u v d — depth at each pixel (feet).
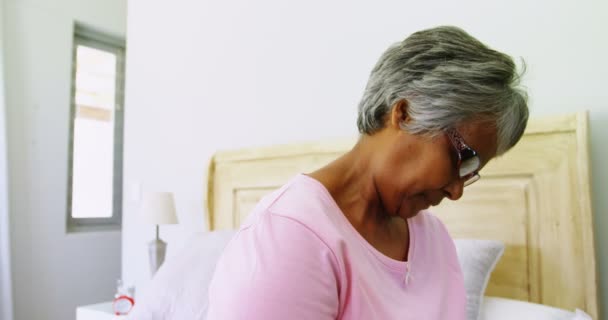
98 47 11.99
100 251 11.65
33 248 10.47
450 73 2.17
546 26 5.13
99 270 11.60
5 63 10.04
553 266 4.75
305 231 2.02
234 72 8.10
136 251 9.63
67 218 11.28
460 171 2.36
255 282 1.86
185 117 8.83
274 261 1.90
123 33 12.12
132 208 9.73
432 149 2.30
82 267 11.28
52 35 10.87
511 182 5.08
